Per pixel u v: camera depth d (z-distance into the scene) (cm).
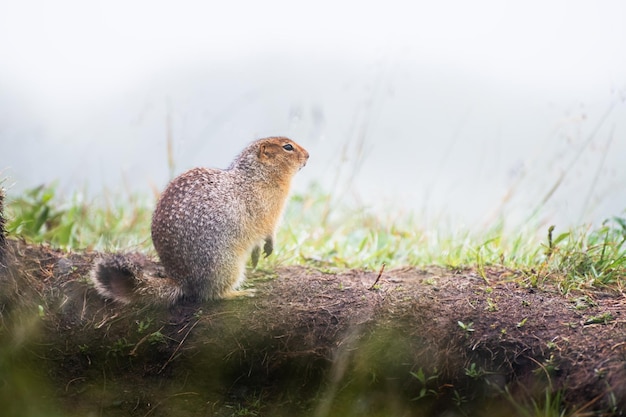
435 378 897
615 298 973
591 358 848
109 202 1426
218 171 1055
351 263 1180
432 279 1062
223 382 935
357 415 902
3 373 905
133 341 948
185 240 989
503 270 1085
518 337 898
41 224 1242
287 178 1102
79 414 900
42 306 979
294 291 1026
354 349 926
